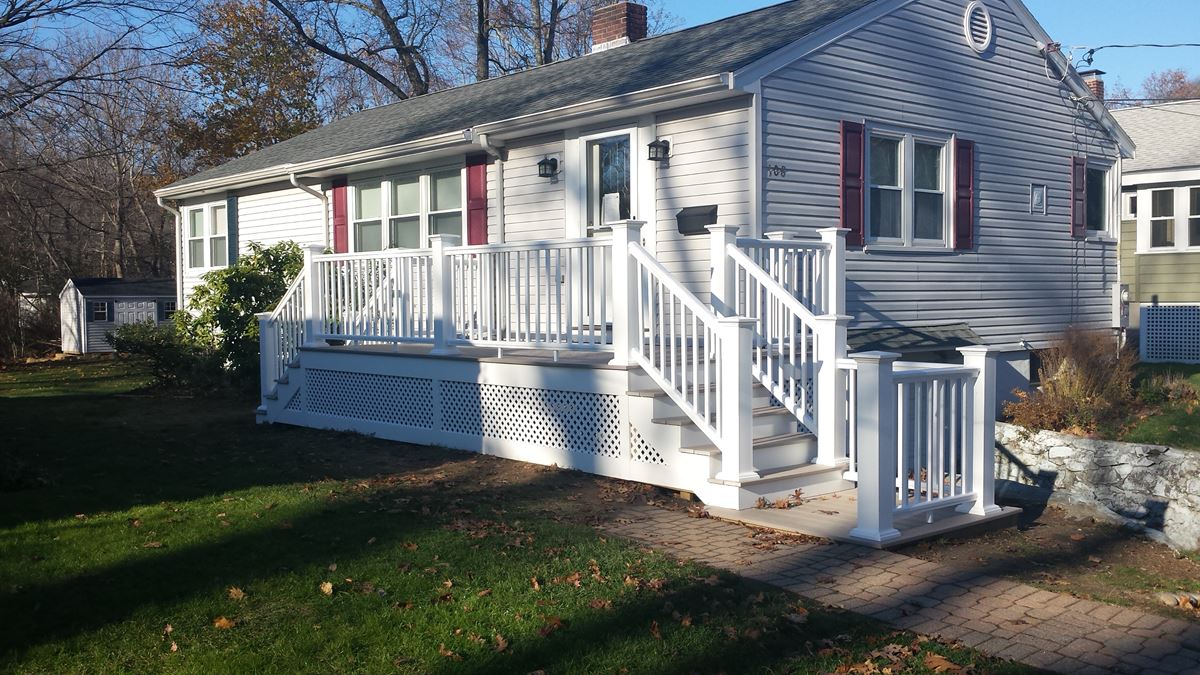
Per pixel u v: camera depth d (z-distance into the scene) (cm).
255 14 2902
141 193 3106
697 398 768
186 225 2064
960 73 1291
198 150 2903
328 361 1123
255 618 499
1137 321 2169
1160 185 2114
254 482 827
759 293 853
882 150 1207
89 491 789
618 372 817
